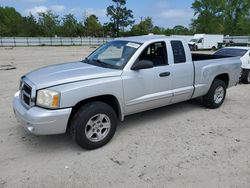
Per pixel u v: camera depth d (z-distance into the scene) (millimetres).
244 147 4016
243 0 63031
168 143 4117
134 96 4199
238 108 6121
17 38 43219
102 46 5188
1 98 6637
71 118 3736
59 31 73500
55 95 3373
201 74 5328
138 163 3496
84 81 3625
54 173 3238
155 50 4539
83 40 50438
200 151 3857
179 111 5770
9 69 12719
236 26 65125
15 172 3244
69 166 3406
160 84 4551
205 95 5793
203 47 36125
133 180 3109
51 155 3695
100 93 3732
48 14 73312
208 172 3293
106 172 3275
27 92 3693
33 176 3166
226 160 3600
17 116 3744
